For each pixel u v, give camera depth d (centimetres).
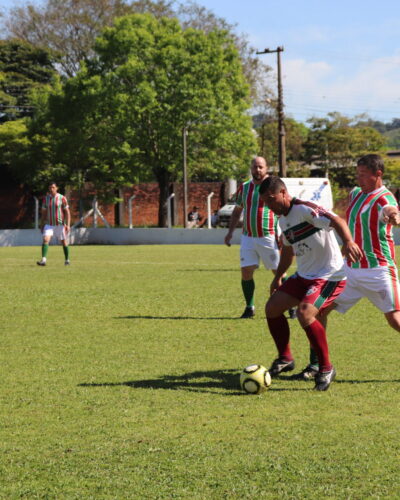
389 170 14188
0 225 10050
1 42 12231
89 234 8069
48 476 859
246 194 2184
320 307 1302
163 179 9450
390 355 1570
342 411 1125
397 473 853
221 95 8875
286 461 896
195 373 1411
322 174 14600
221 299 2634
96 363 1514
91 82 8681
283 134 10162
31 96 9962
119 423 1071
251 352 1627
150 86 8644
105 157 8994
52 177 9438
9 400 1212
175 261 4672
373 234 1352
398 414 1104
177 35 8994
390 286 1361
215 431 1027
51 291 2908
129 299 2638
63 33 12488
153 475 855
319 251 1316
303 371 1377
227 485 820
